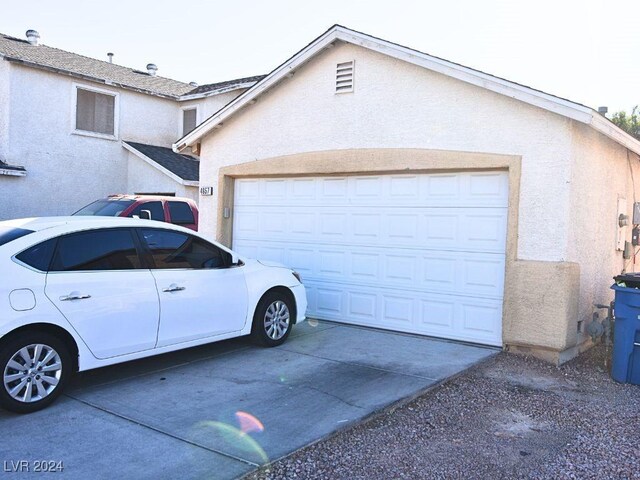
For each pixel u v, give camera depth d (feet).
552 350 23.77
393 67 27.71
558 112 22.70
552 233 23.62
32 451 14.28
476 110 25.35
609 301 29.27
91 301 18.10
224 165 34.37
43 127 55.57
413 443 15.74
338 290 30.35
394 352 24.39
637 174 34.04
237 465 13.71
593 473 14.28
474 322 25.90
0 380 15.99
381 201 28.76
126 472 13.26
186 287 21.09
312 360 23.06
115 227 19.62
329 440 15.56
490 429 16.97
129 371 21.34
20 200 53.93
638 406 19.29
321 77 30.22
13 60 52.49
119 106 61.72
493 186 25.44
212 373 21.15
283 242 32.55
